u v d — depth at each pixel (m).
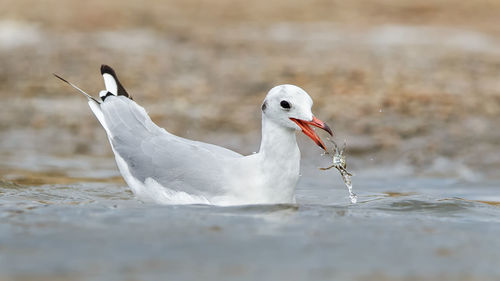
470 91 18.80
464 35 27.77
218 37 26.67
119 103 10.52
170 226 7.90
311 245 7.23
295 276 6.25
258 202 8.93
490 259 6.89
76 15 30.03
